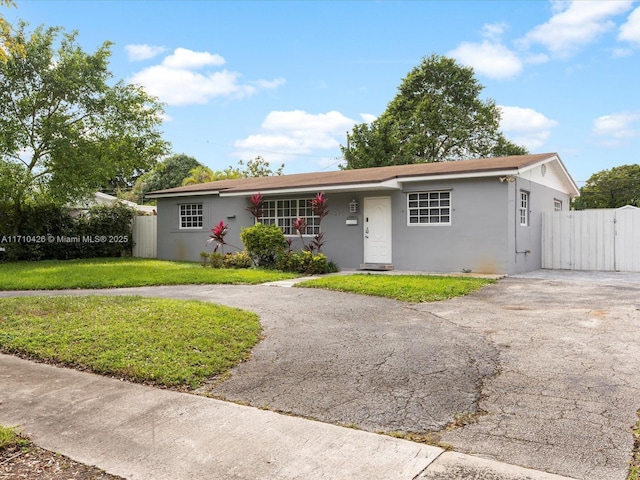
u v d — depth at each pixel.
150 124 21.77
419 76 33.69
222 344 5.86
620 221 14.27
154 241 21.09
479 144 34.44
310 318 7.61
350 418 3.81
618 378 4.56
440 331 6.59
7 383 4.73
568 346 5.71
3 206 18.52
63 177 18.34
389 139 31.98
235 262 15.42
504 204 12.55
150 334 6.13
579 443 3.27
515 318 7.34
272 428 3.64
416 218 13.98
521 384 4.46
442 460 3.08
